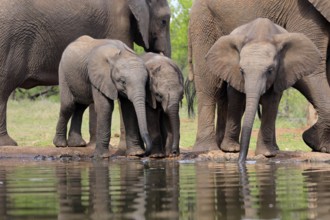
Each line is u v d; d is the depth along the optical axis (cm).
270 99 1396
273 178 999
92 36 1778
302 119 2759
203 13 1591
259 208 716
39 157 1556
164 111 1495
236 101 1465
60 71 1645
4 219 663
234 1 1531
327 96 1456
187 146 1934
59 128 1673
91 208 725
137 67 1488
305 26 1488
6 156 1578
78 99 1616
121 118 1622
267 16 1512
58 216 677
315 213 682
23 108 3478
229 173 1085
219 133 1591
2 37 1719
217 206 731
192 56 1655
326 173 1077
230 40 1415
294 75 1391
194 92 1738
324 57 1482
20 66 1744
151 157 1500
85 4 1766
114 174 1091
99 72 1523
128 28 1798
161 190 866
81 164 1332
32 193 851
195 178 1009
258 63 1332
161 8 1859
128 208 723
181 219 656
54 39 1758
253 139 2036
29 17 1736
